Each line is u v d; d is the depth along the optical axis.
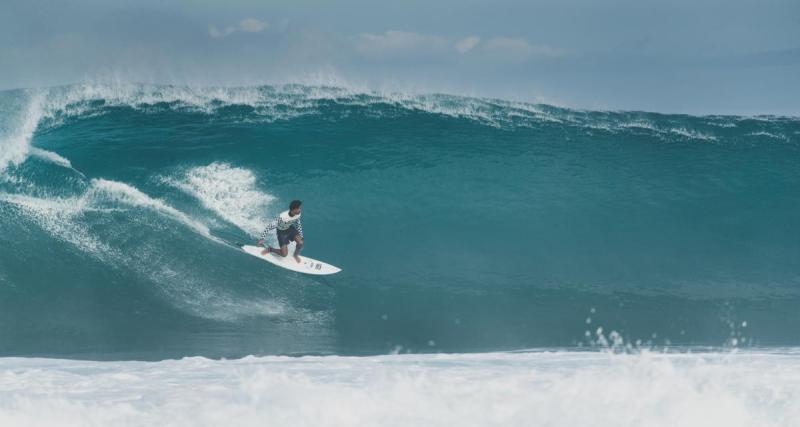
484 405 20.73
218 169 62.94
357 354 40.75
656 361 27.50
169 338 43.38
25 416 19.41
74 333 43.75
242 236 55.09
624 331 46.66
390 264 54.94
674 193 64.50
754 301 52.44
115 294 48.38
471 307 50.44
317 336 44.47
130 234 52.97
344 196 61.94
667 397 21.16
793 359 31.61
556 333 46.16
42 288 48.41
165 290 49.09
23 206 54.59
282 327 46.00
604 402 20.94
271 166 64.06
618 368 25.33
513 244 57.78
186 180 60.72
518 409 20.39
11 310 46.25
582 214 61.56
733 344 43.00
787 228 61.25
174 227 54.09
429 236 58.44
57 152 64.00
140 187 59.06
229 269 50.91
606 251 57.56
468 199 62.53
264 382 22.98
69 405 20.41
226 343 42.56
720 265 56.81
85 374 28.59
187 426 18.89
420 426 18.98
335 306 49.44
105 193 56.69
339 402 20.58
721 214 62.53
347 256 55.62
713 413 20.05
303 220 59.19
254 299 48.94
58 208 54.81
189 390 22.78
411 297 51.47
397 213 60.66
